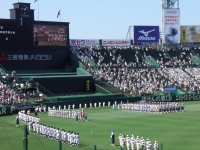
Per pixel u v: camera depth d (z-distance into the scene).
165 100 123.19
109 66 138.25
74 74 128.75
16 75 118.19
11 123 82.06
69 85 121.81
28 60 126.50
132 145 55.31
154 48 157.38
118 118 87.88
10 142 61.88
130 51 151.00
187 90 133.12
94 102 113.00
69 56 133.38
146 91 124.44
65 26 131.25
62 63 133.00
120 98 116.25
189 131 69.56
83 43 145.38
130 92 122.81
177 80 137.75
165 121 82.25
